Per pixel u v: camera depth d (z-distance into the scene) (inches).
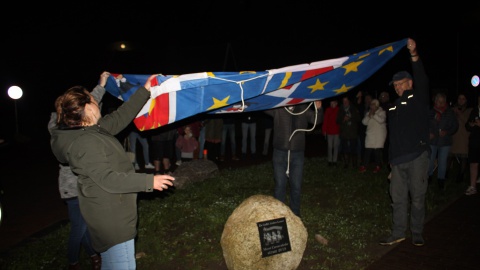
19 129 763.4
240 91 167.9
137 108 141.2
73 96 114.0
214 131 451.5
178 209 265.0
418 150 189.6
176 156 461.1
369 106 415.8
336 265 180.7
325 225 232.2
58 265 187.5
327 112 414.9
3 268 183.9
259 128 834.2
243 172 394.3
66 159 115.1
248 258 163.2
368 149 382.3
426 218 242.8
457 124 303.6
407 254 190.1
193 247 203.8
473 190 293.9
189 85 155.6
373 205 269.6
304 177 365.7
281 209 172.1
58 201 312.5
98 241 112.0
